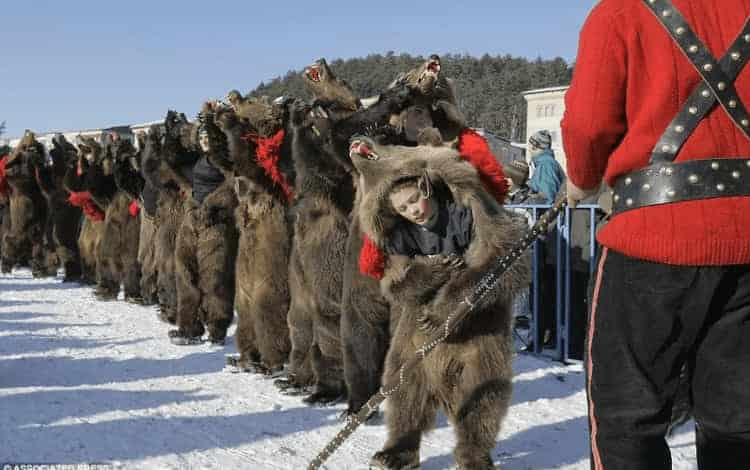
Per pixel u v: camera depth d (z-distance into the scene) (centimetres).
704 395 229
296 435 459
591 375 239
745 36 220
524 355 682
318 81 503
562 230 646
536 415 499
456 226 354
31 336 806
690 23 223
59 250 1325
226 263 730
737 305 222
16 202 1397
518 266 353
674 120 223
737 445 225
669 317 223
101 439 446
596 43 233
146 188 920
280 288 616
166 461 409
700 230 216
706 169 219
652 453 230
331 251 516
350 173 505
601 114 232
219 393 564
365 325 462
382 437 452
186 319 755
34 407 517
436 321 353
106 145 1118
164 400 542
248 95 645
